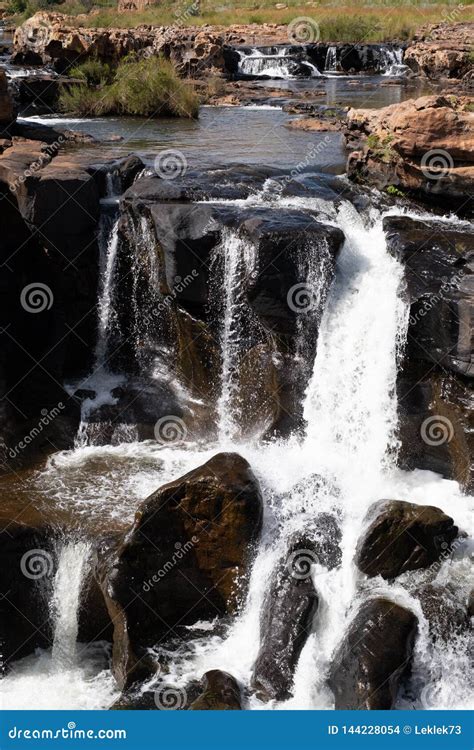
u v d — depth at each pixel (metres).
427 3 46.16
